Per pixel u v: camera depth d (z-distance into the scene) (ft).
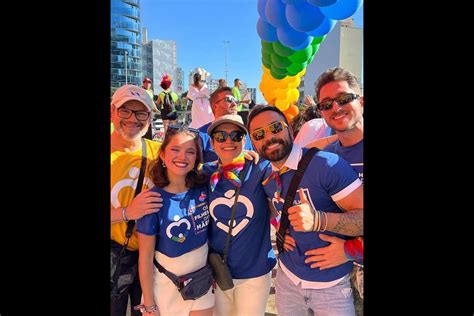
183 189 5.56
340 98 5.57
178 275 5.45
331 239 4.91
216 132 5.62
